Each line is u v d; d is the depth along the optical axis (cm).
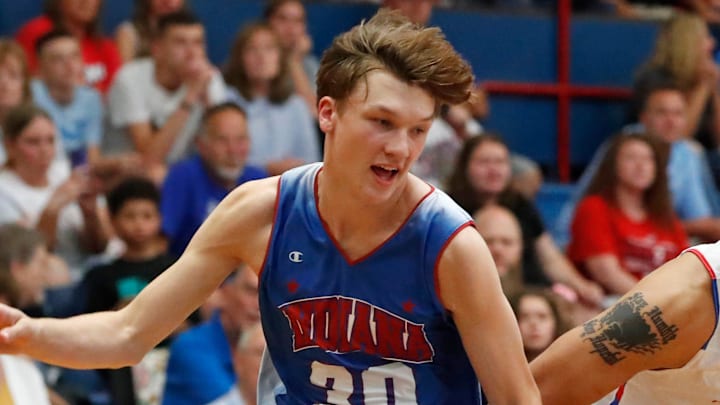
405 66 403
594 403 502
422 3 1242
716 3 1472
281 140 1113
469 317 431
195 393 784
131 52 1170
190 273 453
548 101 1376
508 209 998
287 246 438
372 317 433
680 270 471
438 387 445
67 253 970
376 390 441
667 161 1050
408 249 428
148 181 917
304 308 439
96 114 1102
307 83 1188
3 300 809
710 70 1321
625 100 1405
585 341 479
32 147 966
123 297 882
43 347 447
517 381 435
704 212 1212
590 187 1057
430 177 1116
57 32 1087
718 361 466
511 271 912
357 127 408
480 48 1354
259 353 775
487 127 1351
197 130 1070
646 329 467
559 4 1380
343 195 424
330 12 1296
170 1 1166
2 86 1028
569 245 1055
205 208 990
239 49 1106
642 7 1484
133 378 820
